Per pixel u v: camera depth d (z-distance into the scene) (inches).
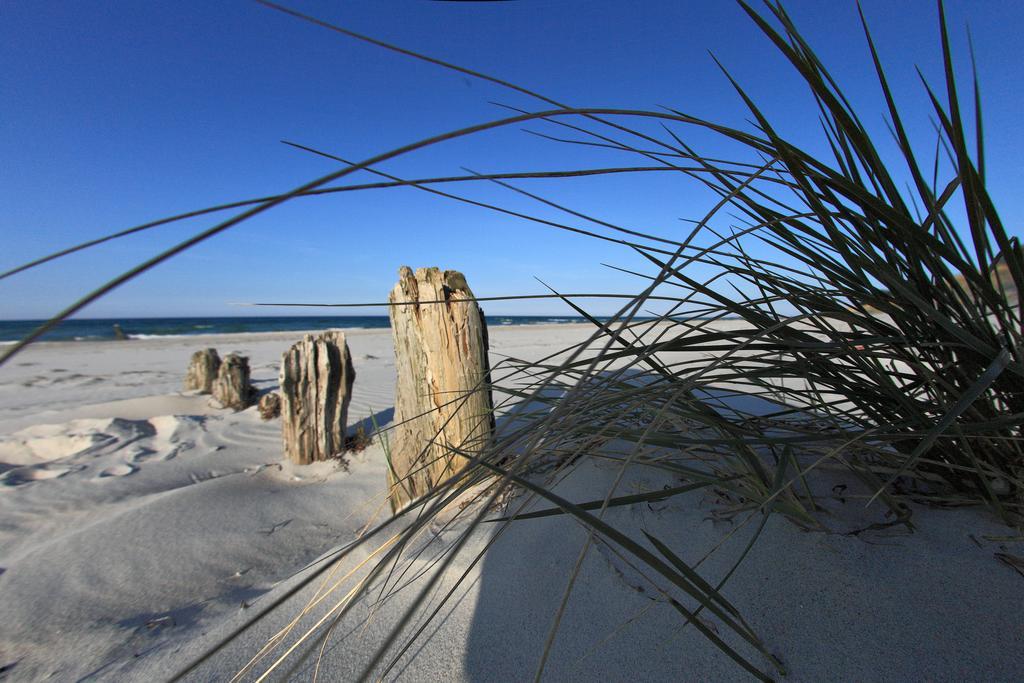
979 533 37.1
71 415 181.3
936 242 34.1
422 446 81.0
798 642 32.9
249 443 147.4
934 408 40.7
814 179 33.4
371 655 42.1
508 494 61.7
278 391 222.8
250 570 73.3
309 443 119.3
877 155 36.0
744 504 44.6
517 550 50.4
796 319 34.7
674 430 53.5
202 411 187.3
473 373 78.5
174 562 75.0
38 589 67.7
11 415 191.6
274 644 45.0
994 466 39.3
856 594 34.7
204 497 98.5
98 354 467.2
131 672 45.5
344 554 23.5
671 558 29.3
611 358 37.9
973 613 31.8
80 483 115.0
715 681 32.6
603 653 36.9
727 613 36.1
